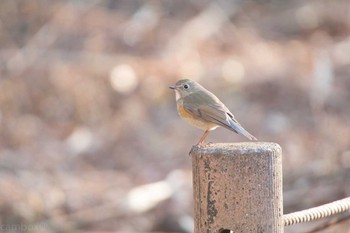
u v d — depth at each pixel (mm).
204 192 4906
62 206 12148
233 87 16516
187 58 18188
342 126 14469
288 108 15586
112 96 16328
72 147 14789
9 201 12070
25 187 12727
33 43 18500
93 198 12383
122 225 11617
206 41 19391
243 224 4863
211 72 17234
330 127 14297
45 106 16031
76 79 16453
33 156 14359
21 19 19266
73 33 19125
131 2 21219
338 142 13391
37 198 12211
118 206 11914
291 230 9500
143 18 20234
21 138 14984
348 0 21531
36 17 19312
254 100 16047
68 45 18688
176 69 17375
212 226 4906
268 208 4879
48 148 14758
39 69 16828
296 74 16766
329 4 21531
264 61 17906
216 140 14539
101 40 18953
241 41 19531
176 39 19188
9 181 12891
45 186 12891
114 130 15320
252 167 4832
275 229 4926
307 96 15766
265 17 21359
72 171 13844
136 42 19078
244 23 20953
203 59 18219
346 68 17125
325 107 15438
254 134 14727
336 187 11633
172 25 20156
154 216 11734
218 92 16438
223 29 20141
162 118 15625
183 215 11586
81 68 17000
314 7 21344
